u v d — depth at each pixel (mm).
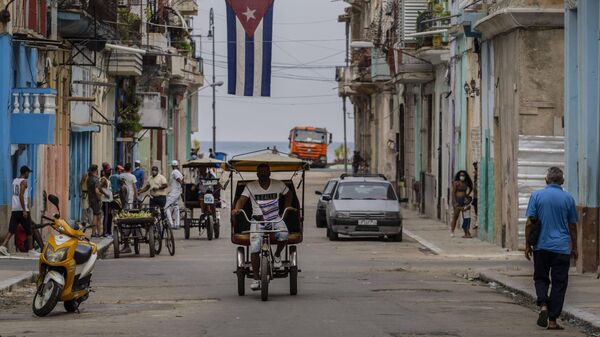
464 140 74062
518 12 56375
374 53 108375
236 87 66125
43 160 63094
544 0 56500
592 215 43688
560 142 57375
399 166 110188
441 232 74125
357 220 66250
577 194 46062
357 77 124688
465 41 73312
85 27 67062
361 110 146250
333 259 53812
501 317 30828
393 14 96688
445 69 82875
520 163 57594
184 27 115125
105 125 90188
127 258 54594
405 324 28781
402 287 39594
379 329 27719
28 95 54094
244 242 35625
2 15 52969
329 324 28656
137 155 112375
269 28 66125
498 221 63812
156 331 27344
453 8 79188
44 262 31172
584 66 44219
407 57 88750
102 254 56969
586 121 44000
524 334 27422
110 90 94125
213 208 68938
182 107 153500
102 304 34094
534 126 57406
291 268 36094
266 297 34344
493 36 62844
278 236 35000
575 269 45188
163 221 57188
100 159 88938
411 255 57031
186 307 32969
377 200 68375
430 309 32500
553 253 28656
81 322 29438
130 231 55875
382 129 122000
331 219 67062
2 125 53188
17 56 56656
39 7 59219
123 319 29984
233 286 39812
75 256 31453
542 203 28844
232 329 27672
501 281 40375
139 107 102125
